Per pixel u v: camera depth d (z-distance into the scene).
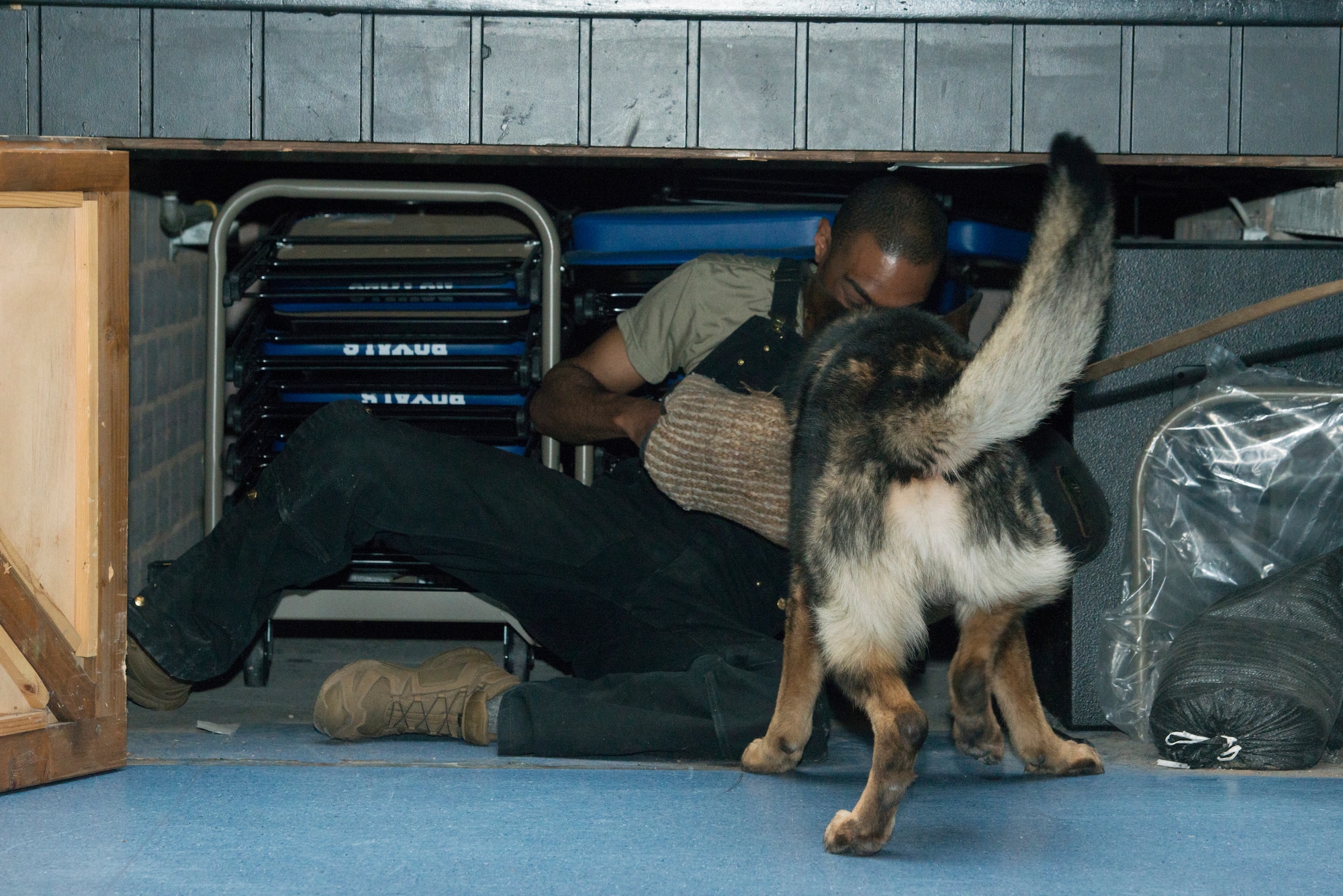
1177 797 2.45
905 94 3.11
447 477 2.98
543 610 3.22
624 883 1.95
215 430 3.75
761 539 3.20
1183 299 3.16
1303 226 3.72
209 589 3.04
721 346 3.20
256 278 3.81
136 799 2.38
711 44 3.09
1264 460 3.05
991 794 2.49
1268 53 3.12
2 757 2.38
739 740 2.66
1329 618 2.80
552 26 3.08
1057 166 2.09
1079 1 3.07
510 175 5.11
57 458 2.51
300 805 2.34
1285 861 2.08
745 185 4.23
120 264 2.60
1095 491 2.85
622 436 3.28
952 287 3.85
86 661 2.54
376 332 3.81
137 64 3.05
